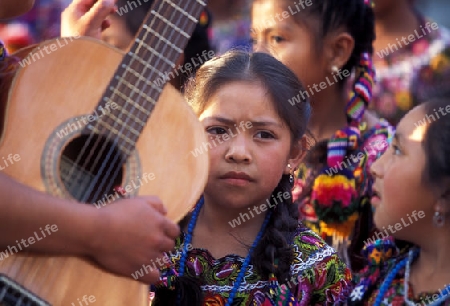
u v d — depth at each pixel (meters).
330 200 4.83
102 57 3.11
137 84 3.11
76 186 3.05
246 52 3.88
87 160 3.06
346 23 5.35
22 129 2.95
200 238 3.71
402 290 3.64
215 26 8.26
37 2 7.08
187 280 3.51
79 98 3.04
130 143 3.06
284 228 3.64
